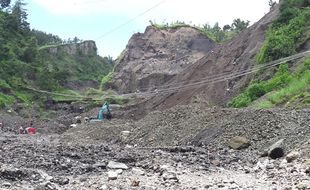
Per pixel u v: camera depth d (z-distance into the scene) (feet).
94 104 302.86
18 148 54.65
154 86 361.51
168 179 37.01
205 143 70.79
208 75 229.86
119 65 423.64
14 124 196.95
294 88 112.37
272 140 60.23
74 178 37.68
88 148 57.16
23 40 402.93
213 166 46.37
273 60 165.48
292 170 40.75
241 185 35.50
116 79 403.54
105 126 109.70
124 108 251.39
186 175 39.86
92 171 40.93
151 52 417.69
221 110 82.89
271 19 226.99
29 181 34.91
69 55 494.59
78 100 325.21
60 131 176.14
